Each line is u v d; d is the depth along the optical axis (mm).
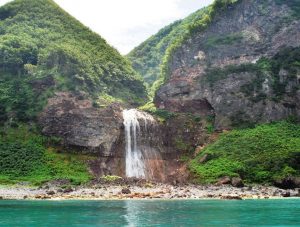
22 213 34562
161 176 80188
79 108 83812
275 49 100062
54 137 79625
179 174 75938
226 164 71062
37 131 81375
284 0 110562
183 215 33188
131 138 83562
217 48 103188
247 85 91438
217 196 53562
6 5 121312
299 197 53750
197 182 68750
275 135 78000
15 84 91812
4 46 99000
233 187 63844
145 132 85562
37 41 107062
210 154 75688
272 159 68750
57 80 91188
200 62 102062
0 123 82312
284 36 101562
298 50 96625
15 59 97000
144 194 54750
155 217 32031
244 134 80688
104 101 90438
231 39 104688
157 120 88250
